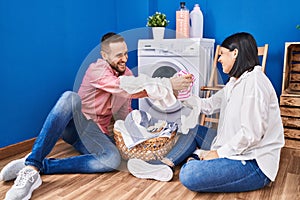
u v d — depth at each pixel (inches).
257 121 45.9
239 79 50.0
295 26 88.1
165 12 108.4
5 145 71.5
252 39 49.3
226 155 49.4
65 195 50.2
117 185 54.0
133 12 109.4
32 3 76.3
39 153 52.4
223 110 55.7
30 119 78.1
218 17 99.3
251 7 93.7
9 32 70.6
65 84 89.2
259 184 50.3
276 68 92.5
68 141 68.9
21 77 74.5
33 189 50.0
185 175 48.9
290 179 57.0
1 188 52.7
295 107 76.5
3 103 70.2
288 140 78.1
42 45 80.2
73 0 90.3
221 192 51.1
